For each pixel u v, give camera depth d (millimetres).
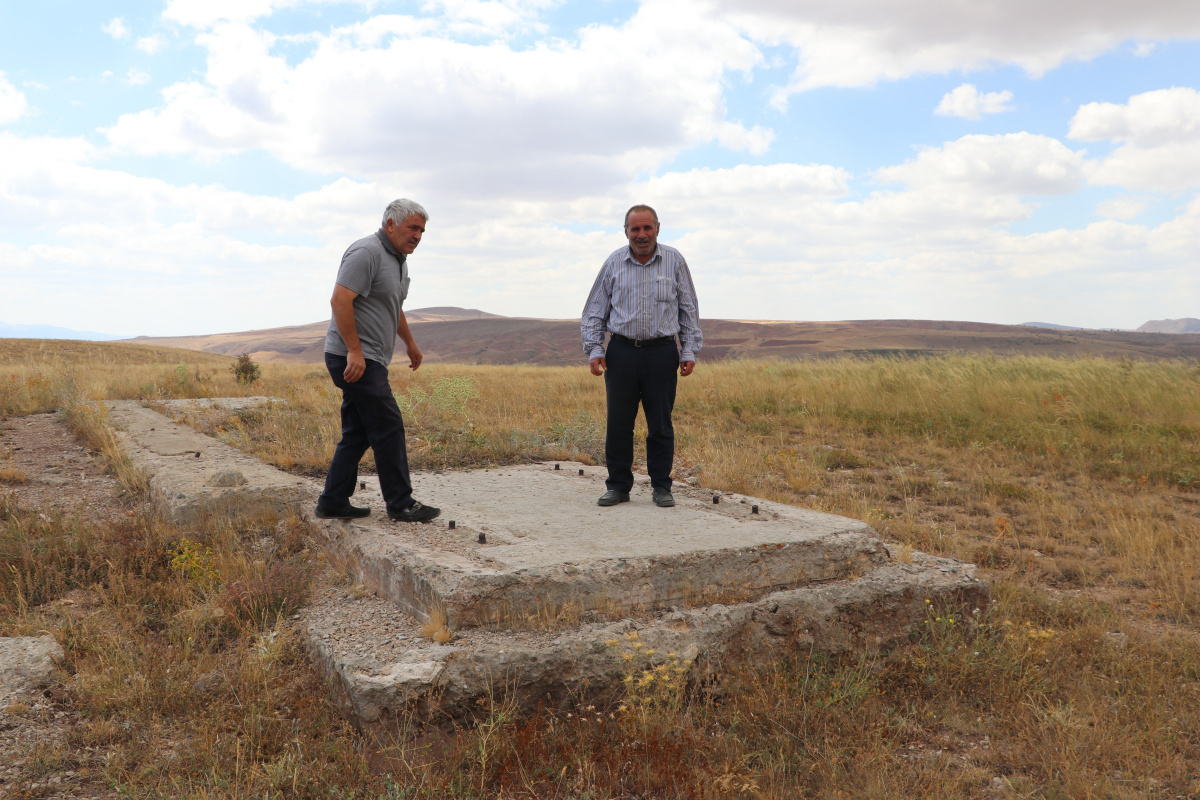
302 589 3629
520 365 23266
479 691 2717
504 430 7949
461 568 3129
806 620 3467
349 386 3824
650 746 2557
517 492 4949
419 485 5133
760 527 4012
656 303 4344
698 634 3182
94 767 2395
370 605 3398
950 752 2836
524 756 2529
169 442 6410
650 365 4430
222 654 3156
